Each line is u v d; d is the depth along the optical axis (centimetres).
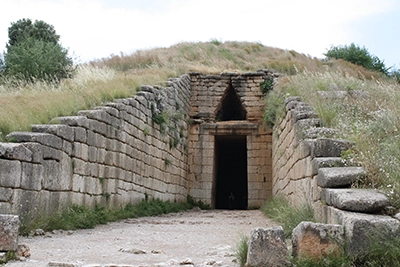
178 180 2281
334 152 943
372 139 972
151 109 1816
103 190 1352
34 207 974
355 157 880
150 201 1794
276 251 604
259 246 606
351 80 1894
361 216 631
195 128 2564
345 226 616
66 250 787
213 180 2561
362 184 781
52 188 1058
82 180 1214
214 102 2603
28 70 2202
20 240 866
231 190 3272
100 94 1534
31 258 693
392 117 1104
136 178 1633
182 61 2919
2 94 1570
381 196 687
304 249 603
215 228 1220
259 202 2466
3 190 878
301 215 954
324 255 600
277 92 2173
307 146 1049
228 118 2833
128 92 1666
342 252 599
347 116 1245
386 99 1475
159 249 834
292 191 1416
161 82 2061
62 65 2323
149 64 2917
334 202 724
